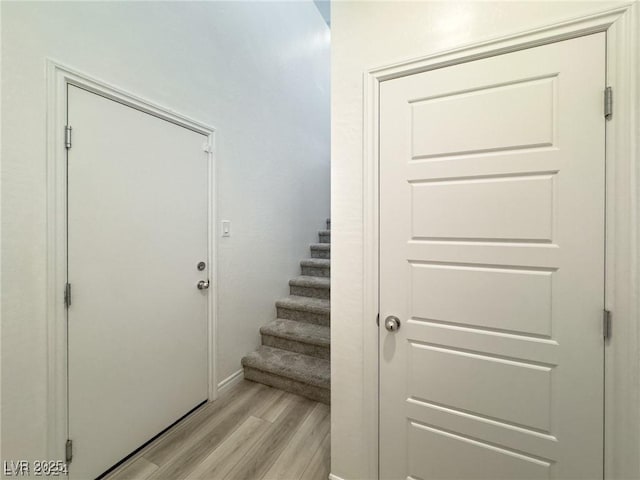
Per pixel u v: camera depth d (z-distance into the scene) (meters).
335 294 1.24
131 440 1.44
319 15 3.58
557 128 0.91
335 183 1.23
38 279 1.11
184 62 1.72
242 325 2.23
